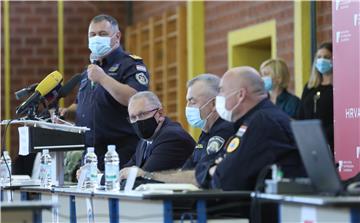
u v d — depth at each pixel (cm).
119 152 1230
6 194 1220
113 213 923
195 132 1973
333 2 1190
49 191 1097
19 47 2289
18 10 2295
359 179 872
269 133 870
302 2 1636
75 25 2317
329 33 1573
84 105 1252
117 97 1201
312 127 761
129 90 1204
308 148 771
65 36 2309
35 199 1164
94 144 1234
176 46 2117
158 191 863
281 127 876
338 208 719
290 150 871
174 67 2125
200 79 1033
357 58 1162
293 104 1407
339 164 1173
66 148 1170
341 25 1180
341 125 1180
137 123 1097
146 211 861
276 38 1739
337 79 1185
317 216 741
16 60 2288
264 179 846
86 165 1080
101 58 1243
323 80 1333
